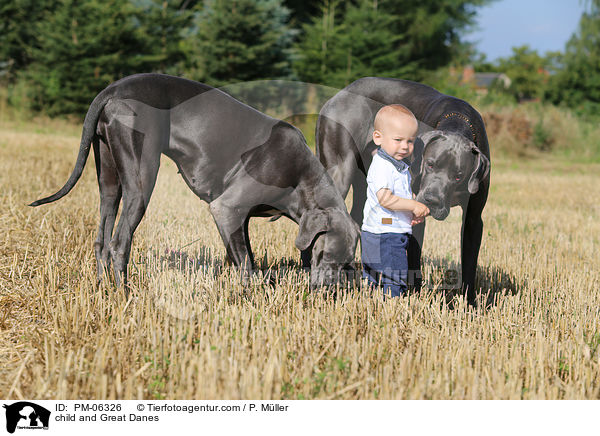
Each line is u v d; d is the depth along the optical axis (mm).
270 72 24672
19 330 3309
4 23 27688
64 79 24078
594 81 33094
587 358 3129
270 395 2584
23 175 8734
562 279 5105
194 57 24969
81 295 3451
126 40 25438
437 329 3605
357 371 2922
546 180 14852
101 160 3797
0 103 24797
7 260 4465
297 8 34281
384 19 28953
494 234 6867
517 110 25328
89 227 5602
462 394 2721
